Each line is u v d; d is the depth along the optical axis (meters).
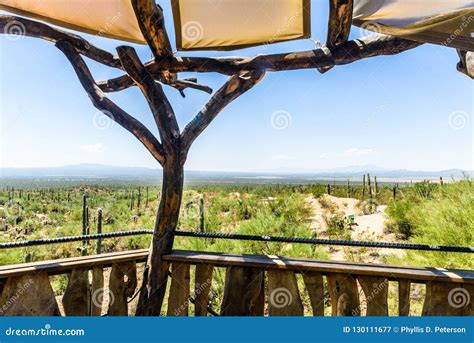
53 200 31.78
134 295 2.04
